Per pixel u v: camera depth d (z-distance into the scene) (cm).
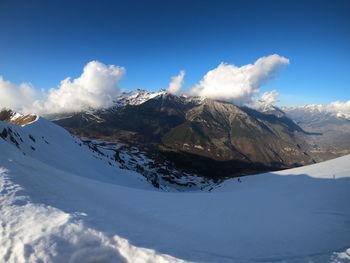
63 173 2548
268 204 2344
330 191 2375
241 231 1525
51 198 1285
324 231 1425
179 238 1179
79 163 5747
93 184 2595
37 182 1499
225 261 930
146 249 888
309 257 1012
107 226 1038
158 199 2495
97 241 884
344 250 1070
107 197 2027
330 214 1719
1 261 736
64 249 811
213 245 1183
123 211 1564
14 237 831
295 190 2842
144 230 1155
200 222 1712
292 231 1484
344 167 3644
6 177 1352
